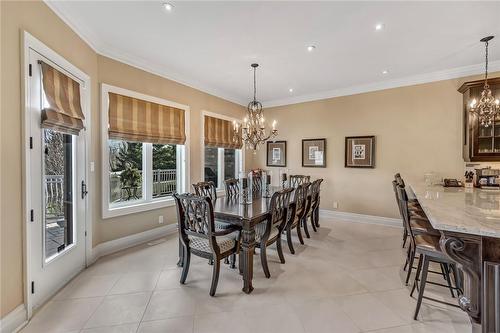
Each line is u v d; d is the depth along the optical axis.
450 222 1.50
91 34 2.86
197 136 4.69
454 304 2.07
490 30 2.76
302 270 2.77
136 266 2.87
